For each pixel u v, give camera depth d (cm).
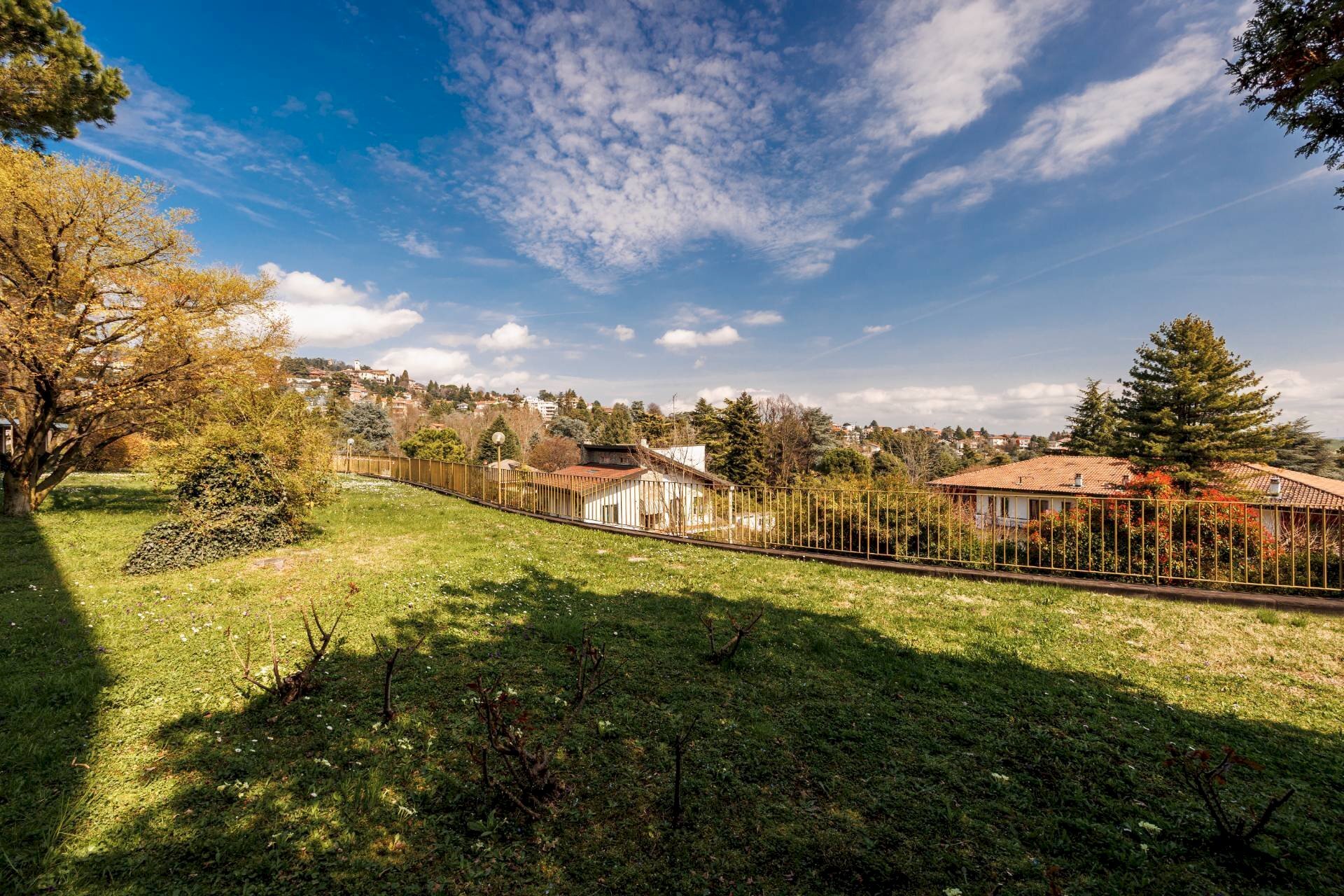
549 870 278
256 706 436
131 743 382
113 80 1301
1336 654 550
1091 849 292
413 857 285
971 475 3903
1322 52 333
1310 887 263
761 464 5066
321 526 1389
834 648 572
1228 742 389
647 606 726
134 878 266
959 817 317
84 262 1427
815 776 356
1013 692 470
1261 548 741
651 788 344
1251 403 2812
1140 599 740
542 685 483
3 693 440
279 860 279
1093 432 5003
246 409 1295
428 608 704
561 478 1608
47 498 1733
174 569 902
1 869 265
